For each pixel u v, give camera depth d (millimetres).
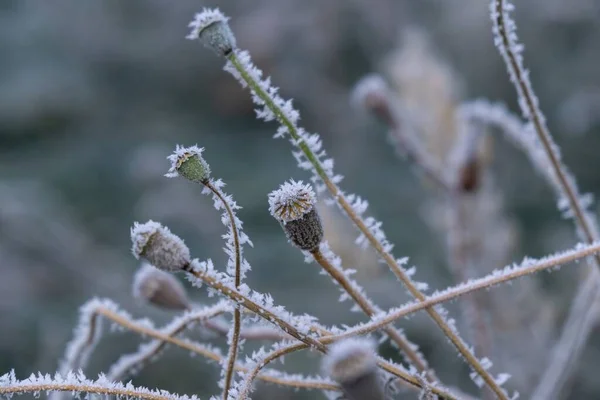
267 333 492
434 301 439
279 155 1941
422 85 975
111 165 1939
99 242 1553
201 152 416
